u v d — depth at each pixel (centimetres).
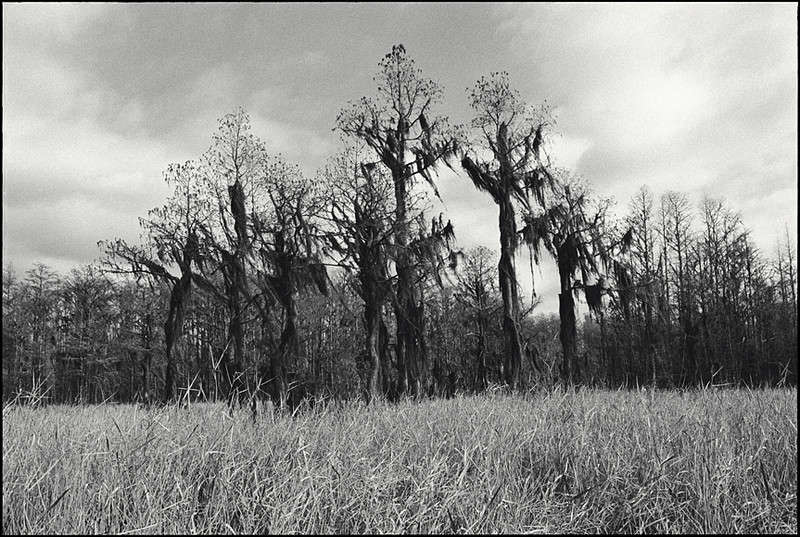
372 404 983
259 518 551
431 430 799
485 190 2786
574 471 666
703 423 795
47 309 3559
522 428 800
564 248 2864
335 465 638
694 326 3491
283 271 2089
